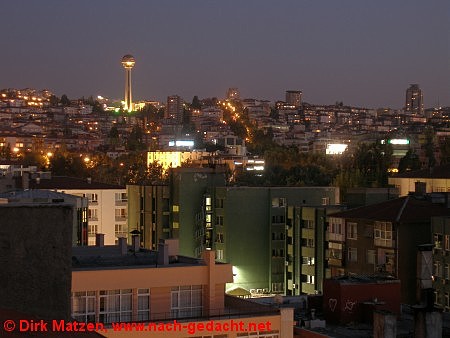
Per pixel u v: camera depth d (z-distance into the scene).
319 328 62.00
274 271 138.25
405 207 106.19
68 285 23.20
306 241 130.12
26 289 23.09
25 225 23.19
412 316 66.75
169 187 150.38
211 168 154.50
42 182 162.75
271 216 140.25
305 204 142.75
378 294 64.81
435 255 99.31
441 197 109.38
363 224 109.12
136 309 54.09
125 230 168.75
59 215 23.27
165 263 57.97
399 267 102.62
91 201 165.25
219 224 141.50
